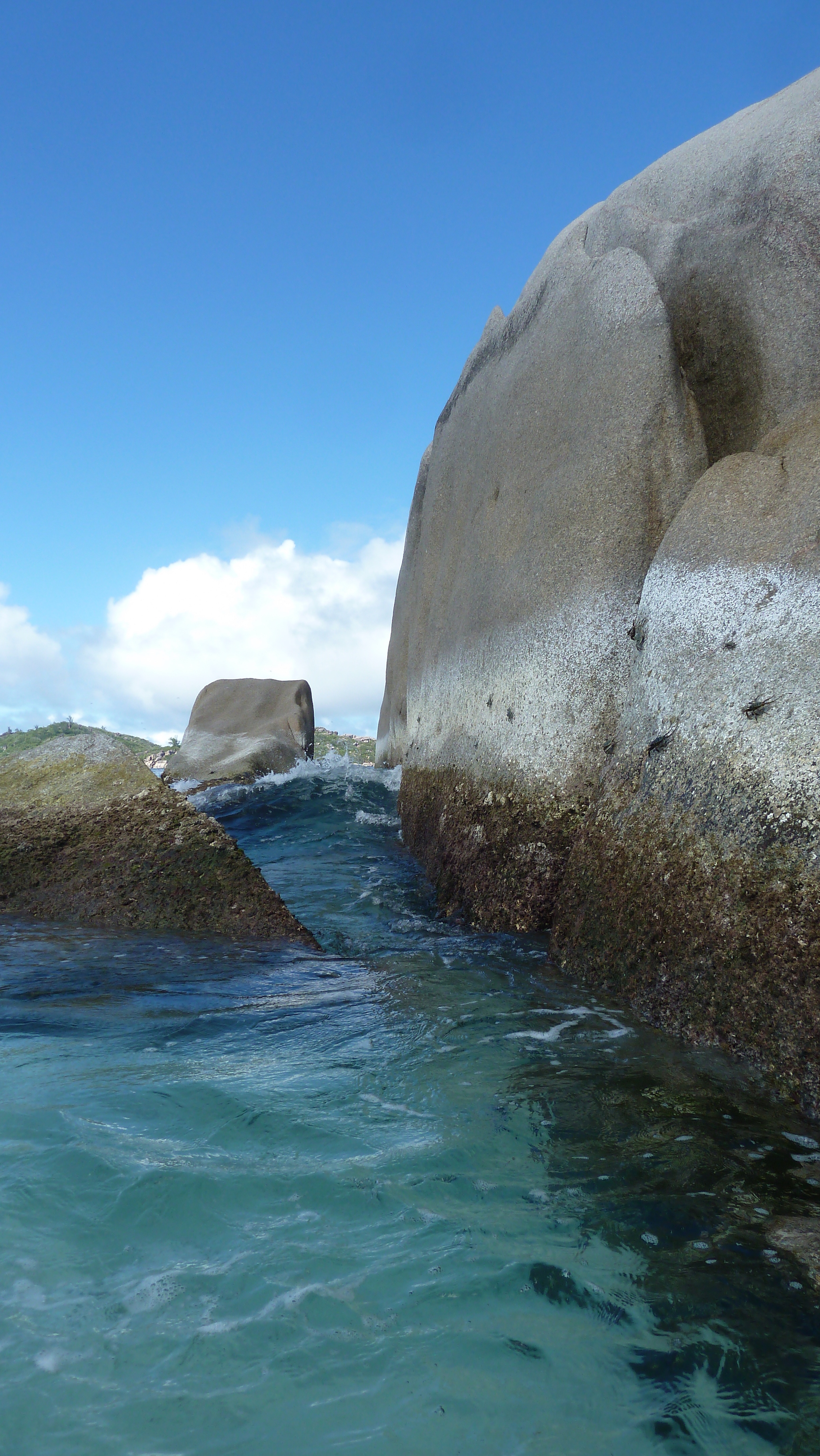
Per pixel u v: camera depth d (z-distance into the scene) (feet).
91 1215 8.27
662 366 20.62
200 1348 6.63
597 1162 9.63
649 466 20.61
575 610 21.04
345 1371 6.45
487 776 23.79
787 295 19.69
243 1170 9.22
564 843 20.22
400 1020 14.39
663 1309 7.18
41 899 20.88
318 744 91.81
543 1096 11.37
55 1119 10.28
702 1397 6.25
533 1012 14.80
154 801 21.98
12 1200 8.45
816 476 15.64
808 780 12.75
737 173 21.47
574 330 23.20
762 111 22.38
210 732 59.36
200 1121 10.40
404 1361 6.57
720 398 21.11
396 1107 10.99
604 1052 12.96
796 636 14.07
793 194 19.69
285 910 20.25
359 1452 5.75
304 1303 7.16
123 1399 6.14
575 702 20.77
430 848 27.40
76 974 16.66
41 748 23.54
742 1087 11.70
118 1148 9.60
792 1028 11.75
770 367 19.90
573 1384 6.37
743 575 15.61
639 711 17.17
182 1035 13.53
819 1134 10.41
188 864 20.92
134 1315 6.97
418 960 18.34
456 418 34.40
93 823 21.79
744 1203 8.80
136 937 19.35
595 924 16.43
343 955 18.90
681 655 16.19
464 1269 7.64
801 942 12.00
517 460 25.17
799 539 15.01
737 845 13.48
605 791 17.58
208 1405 6.11
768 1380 6.40
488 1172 9.36
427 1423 6.01
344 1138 10.09
